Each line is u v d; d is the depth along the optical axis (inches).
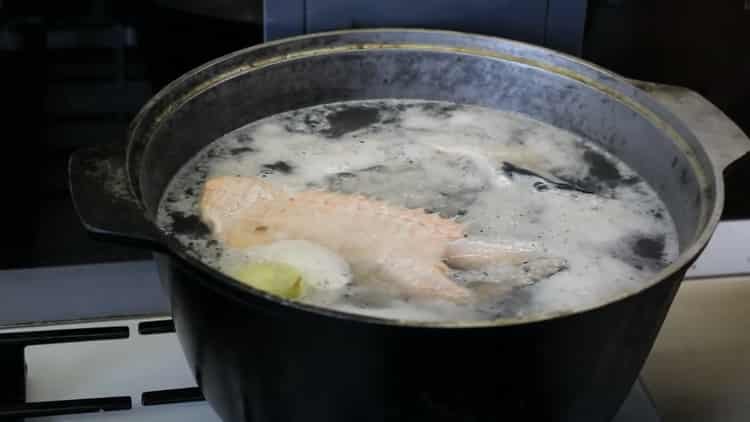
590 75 29.9
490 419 23.8
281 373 23.8
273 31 31.7
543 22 32.3
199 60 33.8
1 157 34.6
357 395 23.5
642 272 27.0
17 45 33.1
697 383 31.4
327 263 26.5
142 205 24.4
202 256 26.6
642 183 29.3
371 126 31.1
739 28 34.4
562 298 26.3
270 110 30.8
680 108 29.4
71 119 34.4
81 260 36.3
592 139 30.5
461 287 26.5
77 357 30.7
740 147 27.9
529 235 27.9
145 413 29.3
